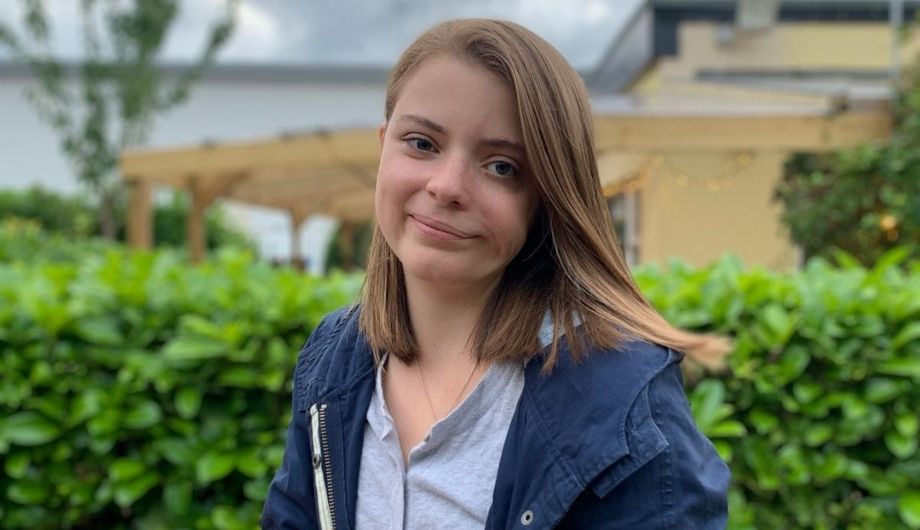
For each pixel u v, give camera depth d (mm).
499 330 990
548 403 933
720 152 5109
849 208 4582
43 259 5387
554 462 906
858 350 2047
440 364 1063
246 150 4910
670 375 962
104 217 10352
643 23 7305
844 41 6945
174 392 2135
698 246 5738
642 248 5688
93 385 2133
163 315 2203
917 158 4230
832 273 2441
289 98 17719
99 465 2135
